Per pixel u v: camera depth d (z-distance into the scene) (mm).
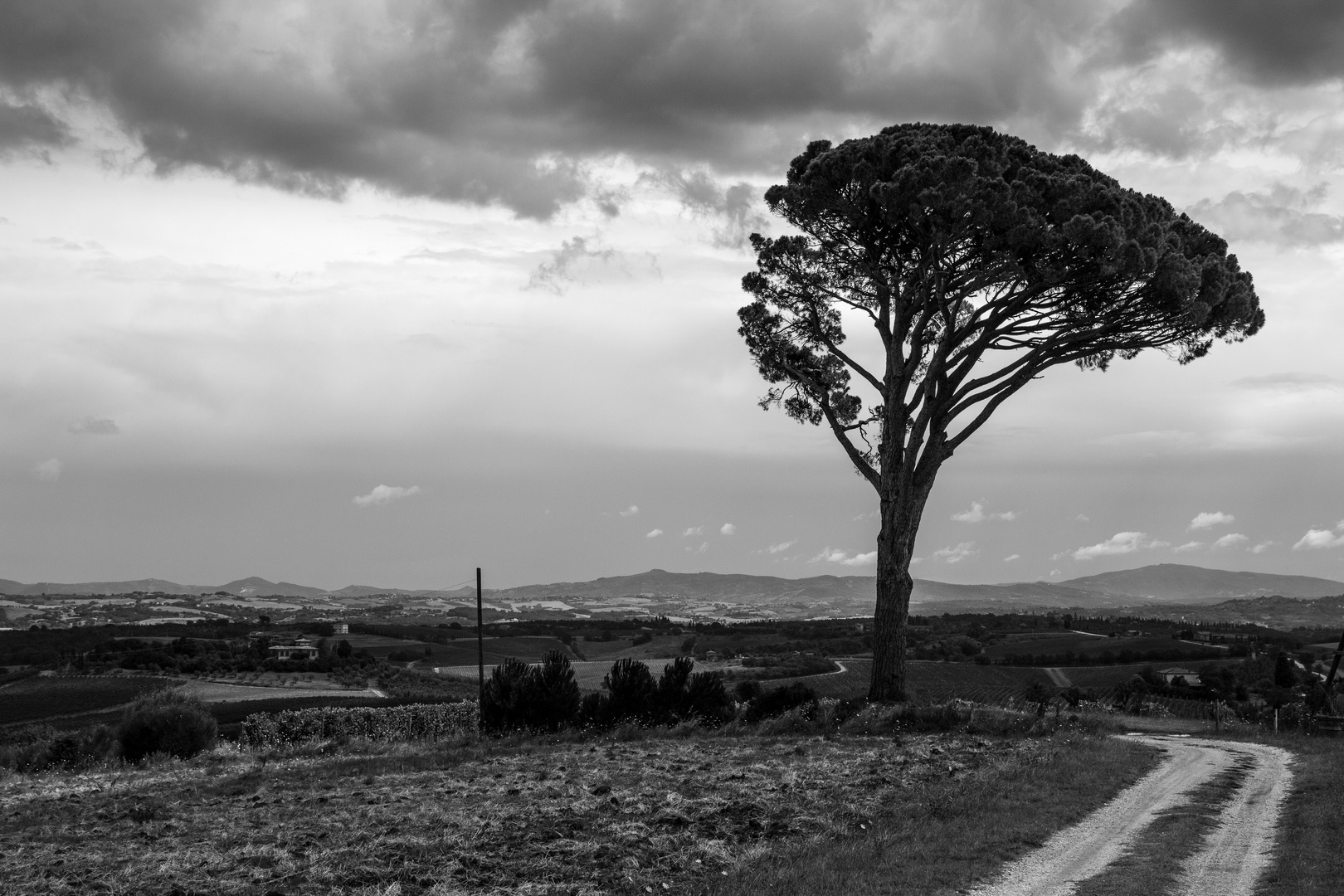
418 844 15930
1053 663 115938
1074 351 38938
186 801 21812
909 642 137125
